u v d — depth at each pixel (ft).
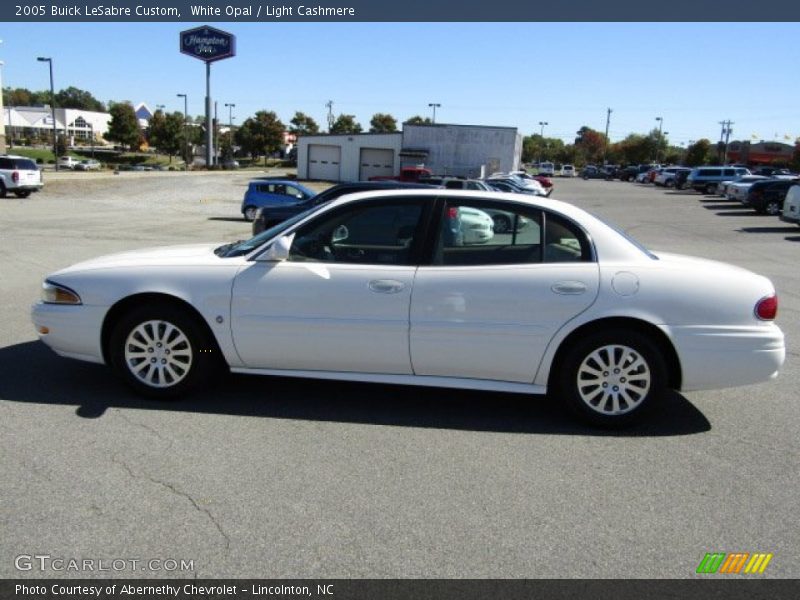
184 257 16.21
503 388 15.05
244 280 15.29
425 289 14.76
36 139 391.65
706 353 14.49
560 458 13.47
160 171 219.61
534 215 15.05
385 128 395.55
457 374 15.16
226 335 15.43
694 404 16.96
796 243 60.59
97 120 455.22
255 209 76.54
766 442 14.58
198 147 374.02
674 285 14.51
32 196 104.22
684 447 14.21
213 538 10.27
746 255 51.72
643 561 10.01
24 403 15.56
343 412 15.65
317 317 15.07
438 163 175.52
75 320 15.81
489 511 11.28
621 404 14.97
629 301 14.47
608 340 14.69
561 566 9.82
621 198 135.95
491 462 13.17
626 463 13.33
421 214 15.16
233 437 13.99
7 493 11.43
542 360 14.76
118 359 15.84
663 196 143.54
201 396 16.38
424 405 16.30
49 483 11.80
